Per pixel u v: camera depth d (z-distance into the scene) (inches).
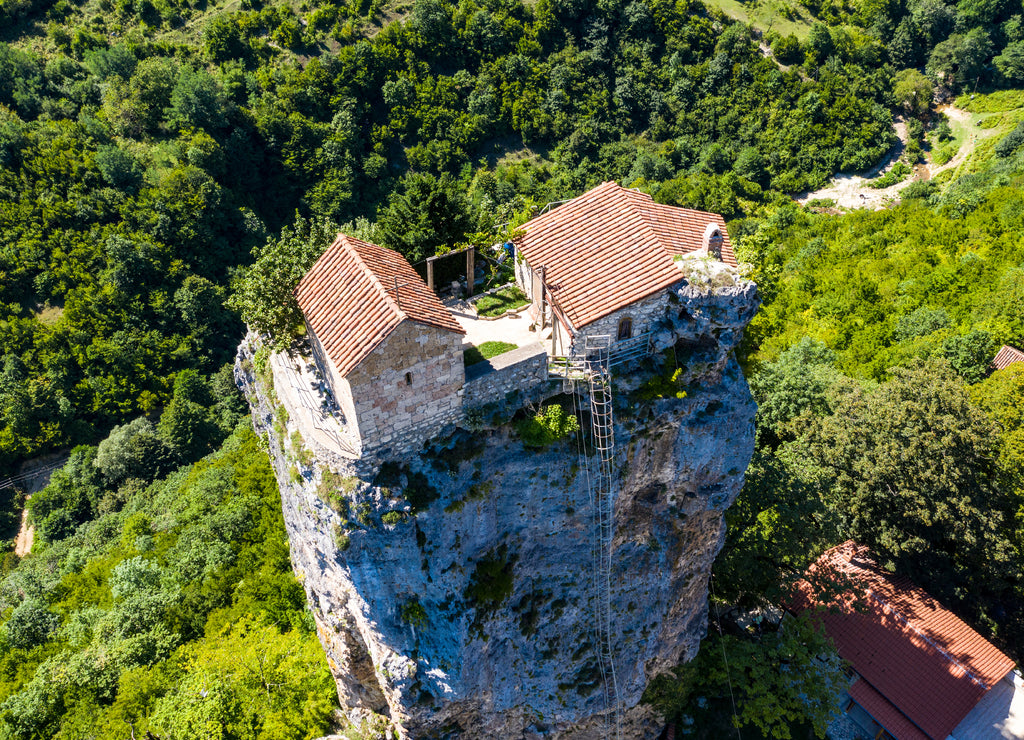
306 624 2121.1
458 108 4987.7
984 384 2508.6
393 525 1348.4
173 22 5231.3
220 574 2343.8
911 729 1930.4
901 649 2018.9
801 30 5944.9
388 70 4933.6
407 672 1551.4
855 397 2272.4
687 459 1563.7
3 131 4094.5
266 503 2620.6
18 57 4670.3
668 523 1654.8
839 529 2212.1
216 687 1909.4
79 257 3954.2
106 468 3535.9
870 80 5910.4
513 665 1657.2
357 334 1254.3
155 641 2175.2
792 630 1915.6
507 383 1413.6
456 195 1674.5
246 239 4347.9
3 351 3754.9
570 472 1477.6
